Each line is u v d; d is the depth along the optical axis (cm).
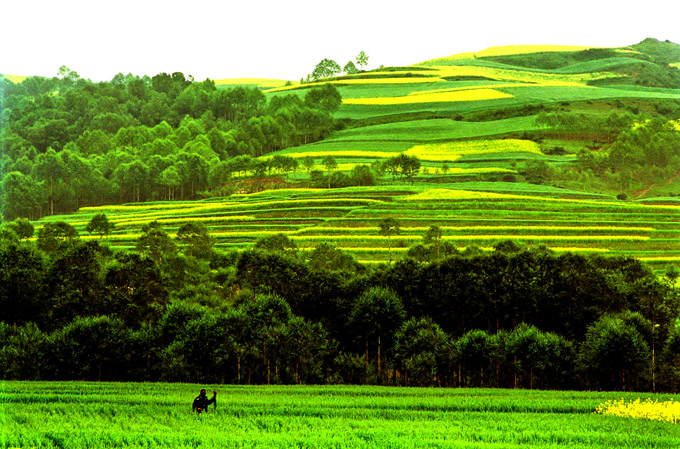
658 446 6681
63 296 13488
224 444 6438
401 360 11706
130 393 9538
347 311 13688
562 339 11606
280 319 12094
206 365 11281
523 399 9419
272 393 9881
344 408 8575
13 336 11325
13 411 7925
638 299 13338
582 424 7656
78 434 6825
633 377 10856
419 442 6594
